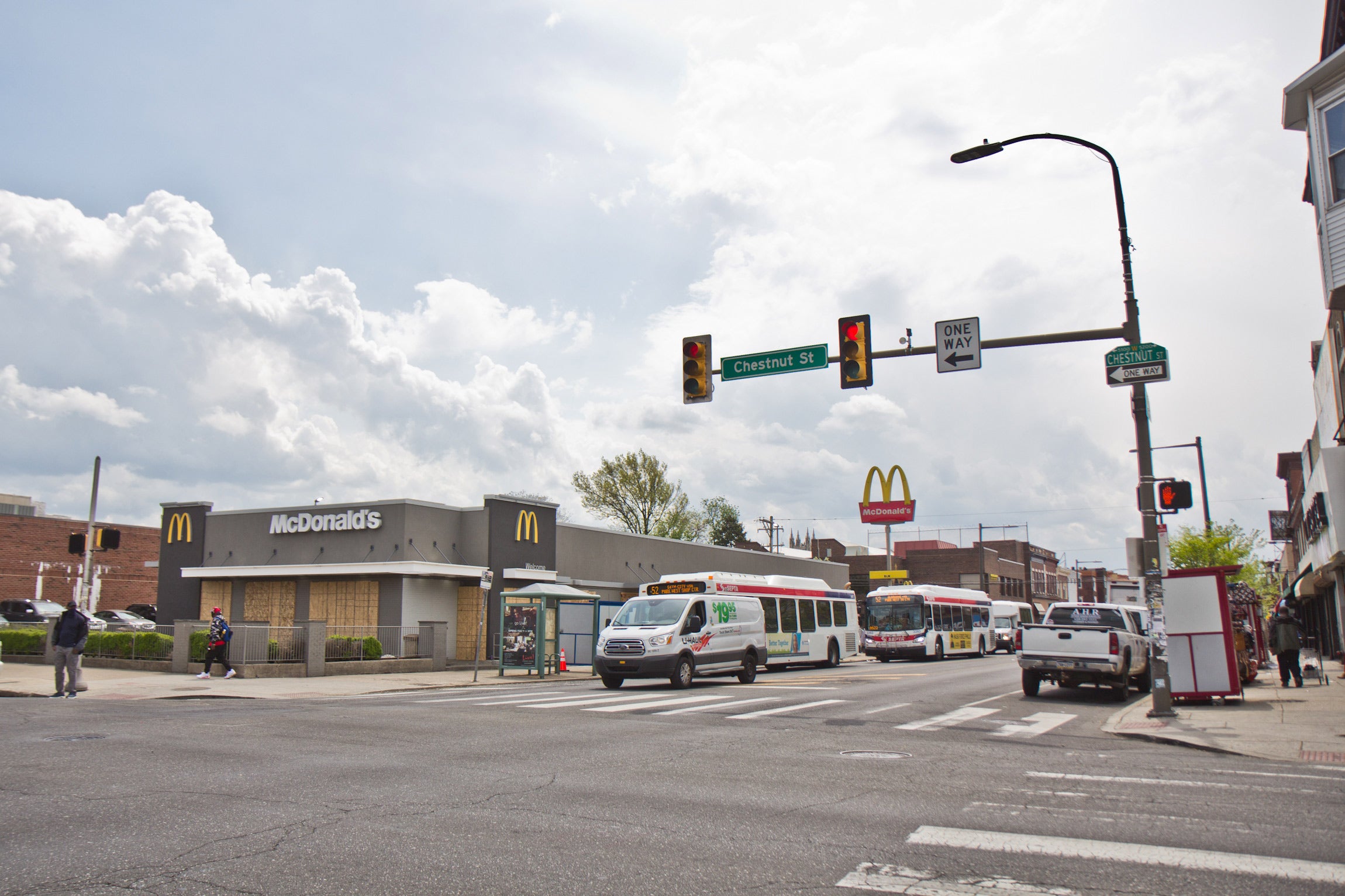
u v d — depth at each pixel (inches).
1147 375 619.8
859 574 3585.1
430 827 267.7
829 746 453.7
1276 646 853.2
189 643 1024.9
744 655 968.9
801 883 213.2
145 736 462.0
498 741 458.9
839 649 1385.3
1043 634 767.1
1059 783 344.5
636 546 1754.4
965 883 212.2
